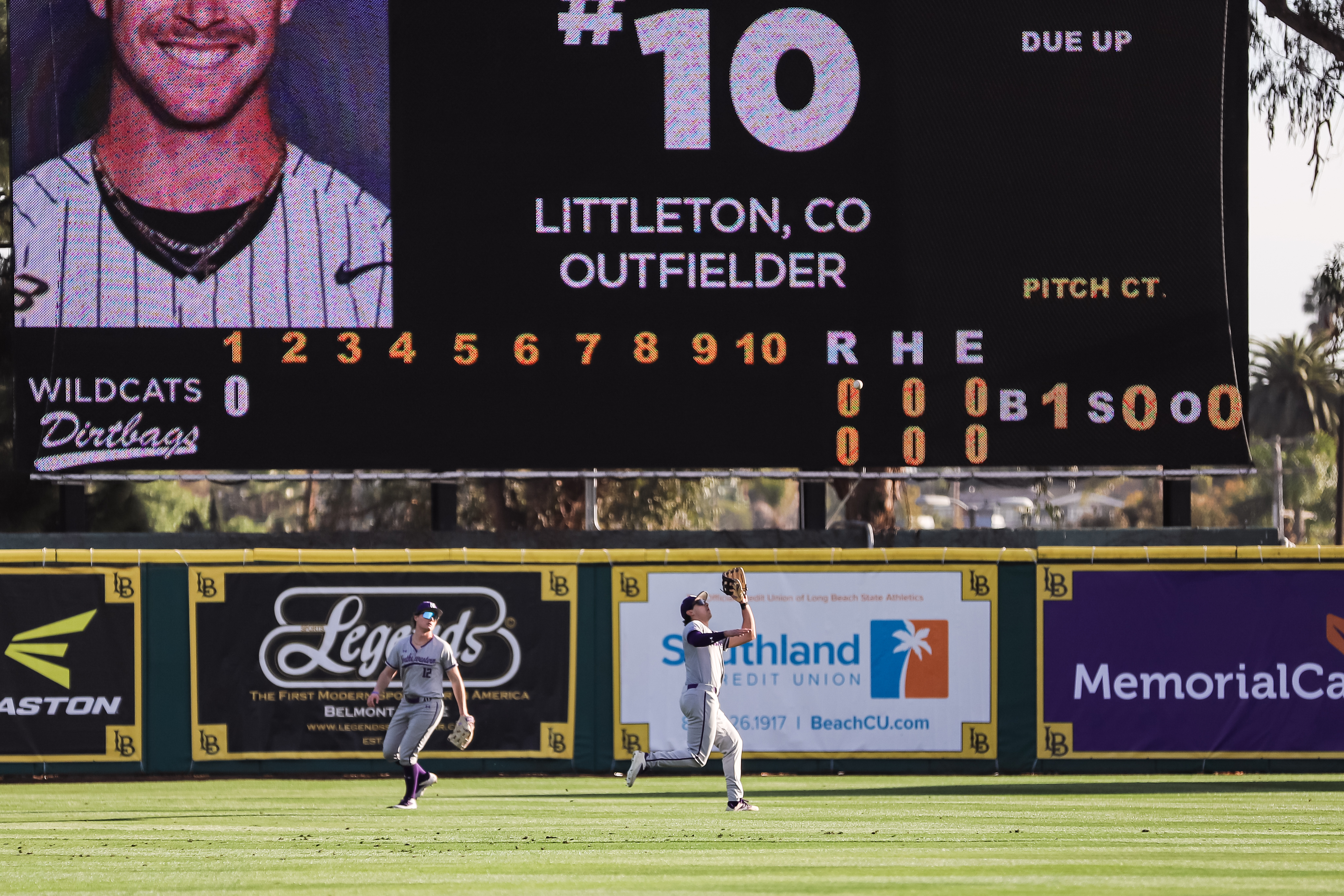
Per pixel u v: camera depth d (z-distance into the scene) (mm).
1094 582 42406
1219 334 43875
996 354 43906
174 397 43125
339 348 43500
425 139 43812
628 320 43969
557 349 43875
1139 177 43938
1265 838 27406
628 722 42438
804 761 42188
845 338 44000
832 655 42406
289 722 42031
